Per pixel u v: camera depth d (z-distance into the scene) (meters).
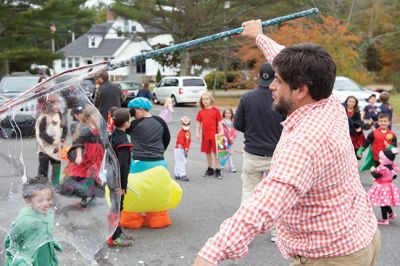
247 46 27.36
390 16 34.28
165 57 34.00
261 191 1.85
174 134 13.88
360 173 8.61
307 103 2.07
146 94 16.31
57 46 65.94
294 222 2.07
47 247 3.31
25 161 3.05
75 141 3.17
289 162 1.88
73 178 3.17
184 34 29.78
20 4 26.89
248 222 1.78
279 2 29.70
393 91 32.41
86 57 55.00
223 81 41.09
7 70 29.61
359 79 24.92
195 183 7.86
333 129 2.00
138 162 5.48
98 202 3.29
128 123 4.81
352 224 2.05
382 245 4.97
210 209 6.31
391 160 5.71
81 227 3.25
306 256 2.10
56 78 3.08
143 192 5.28
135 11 28.95
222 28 29.31
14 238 3.05
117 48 54.91
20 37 27.86
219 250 1.76
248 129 5.00
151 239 5.14
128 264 4.45
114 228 3.45
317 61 2.01
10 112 3.03
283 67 2.04
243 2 28.62
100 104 8.66
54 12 26.70
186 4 28.22
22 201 3.04
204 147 8.33
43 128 3.08
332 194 2.01
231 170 8.78
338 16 31.75
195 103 25.92
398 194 5.67
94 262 4.41
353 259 2.06
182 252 4.78
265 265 4.45
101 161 3.25
